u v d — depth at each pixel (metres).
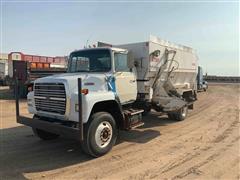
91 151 5.66
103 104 6.25
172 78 10.57
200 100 19.06
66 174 4.89
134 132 8.33
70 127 5.39
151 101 8.80
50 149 6.44
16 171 5.04
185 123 9.87
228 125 9.46
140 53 8.34
